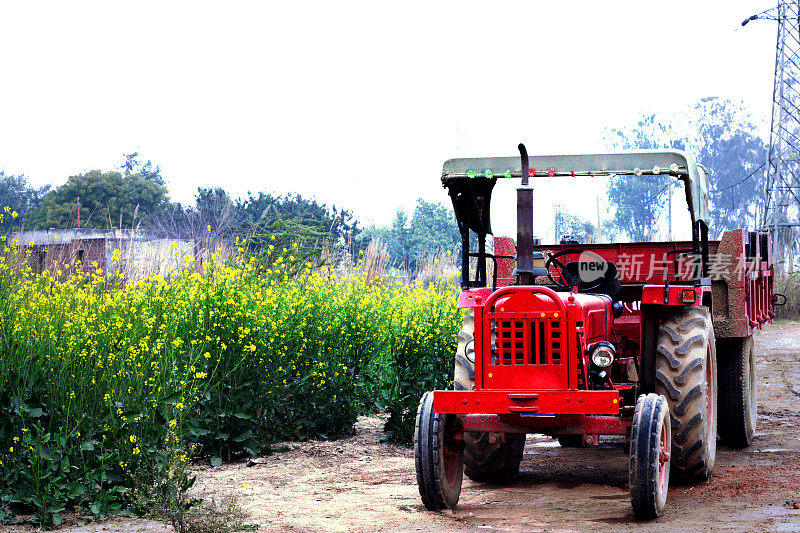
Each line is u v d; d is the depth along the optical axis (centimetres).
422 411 621
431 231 6050
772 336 2378
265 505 641
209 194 3491
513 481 755
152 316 791
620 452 901
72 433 589
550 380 596
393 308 1103
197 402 807
